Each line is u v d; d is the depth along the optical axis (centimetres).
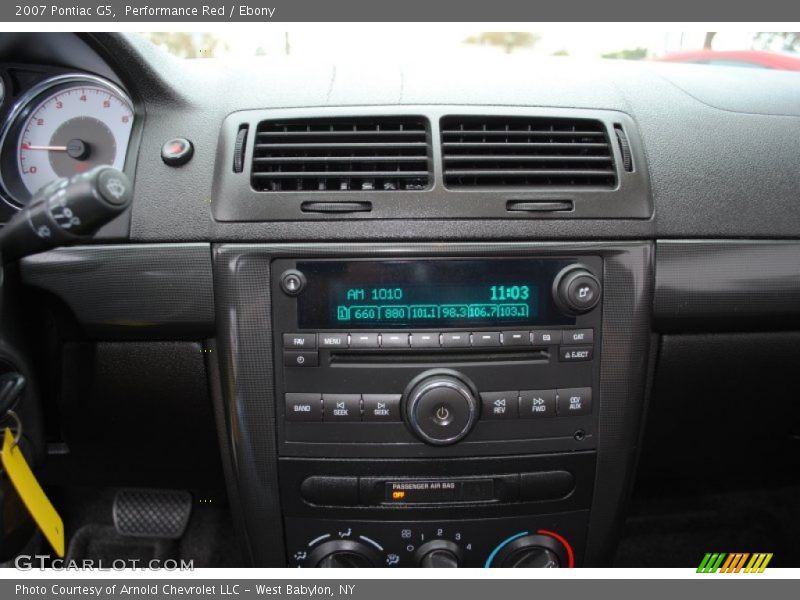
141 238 82
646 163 84
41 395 91
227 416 85
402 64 96
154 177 83
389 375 81
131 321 84
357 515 86
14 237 60
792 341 90
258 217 79
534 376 82
